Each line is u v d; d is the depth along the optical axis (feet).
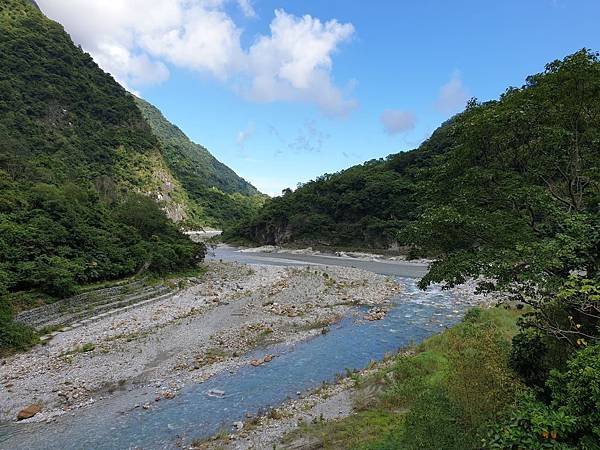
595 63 30.53
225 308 90.79
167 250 129.70
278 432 37.32
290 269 158.61
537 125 32.45
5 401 46.03
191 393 48.60
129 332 71.61
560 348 27.58
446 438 23.47
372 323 80.18
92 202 131.54
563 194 35.27
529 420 20.61
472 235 32.40
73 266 83.76
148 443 37.50
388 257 222.28
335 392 46.01
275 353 62.85
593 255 25.95
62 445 37.35
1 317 62.13
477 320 59.47
